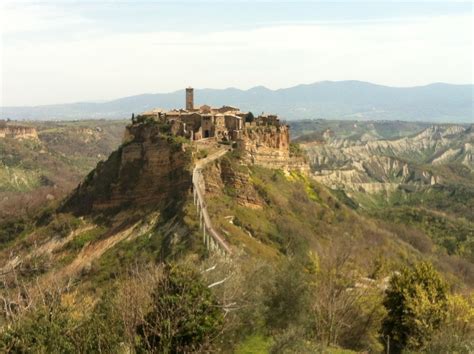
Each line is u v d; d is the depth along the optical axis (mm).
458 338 48812
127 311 34250
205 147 123250
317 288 54812
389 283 61688
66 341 31969
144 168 119000
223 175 115375
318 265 61500
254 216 109188
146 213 110875
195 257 79688
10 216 147750
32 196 199500
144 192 117125
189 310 33688
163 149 116312
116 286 48344
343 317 54406
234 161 119438
